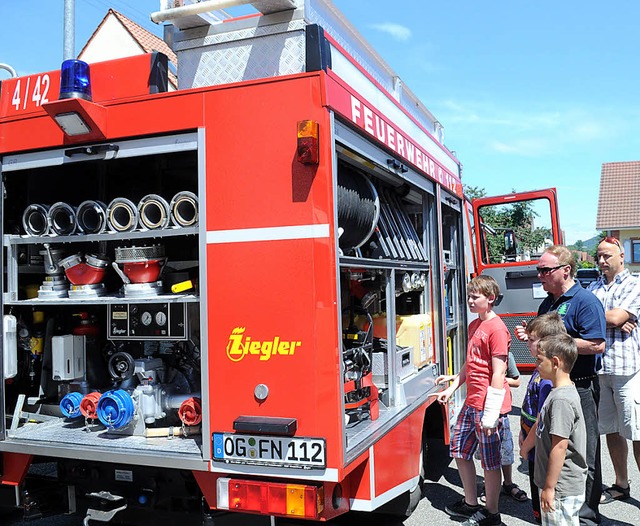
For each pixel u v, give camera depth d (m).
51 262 3.58
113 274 3.83
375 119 3.34
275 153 2.70
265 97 2.73
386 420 3.41
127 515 3.21
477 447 4.21
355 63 3.27
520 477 5.27
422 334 4.42
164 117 2.90
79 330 3.82
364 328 3.87
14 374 3.42
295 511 2.55
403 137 3.94
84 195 3.97
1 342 3.34
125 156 3.01
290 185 2.67
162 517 3.14
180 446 3.00
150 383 3.39
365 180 3.68
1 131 3.30
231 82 2.98
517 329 3.97
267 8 2.87
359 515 4.12
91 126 3.00
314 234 2.63
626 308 4.24
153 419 3.29
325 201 2.62
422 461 4.48
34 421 3.64
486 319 3.99
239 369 2.71
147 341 3.68
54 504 3.37
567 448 3.02
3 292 3.39
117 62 3.07
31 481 3.43
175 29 3.13
